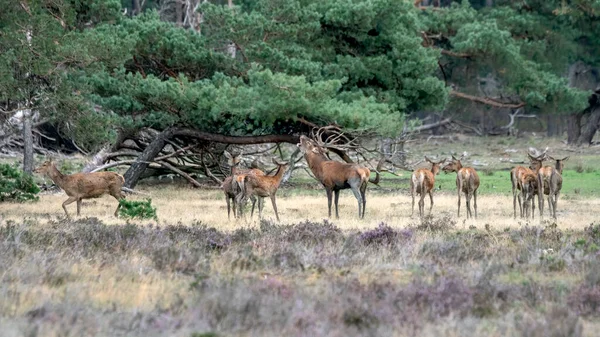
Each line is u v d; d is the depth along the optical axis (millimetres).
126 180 76125
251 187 48594
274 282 26609
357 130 74188
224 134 78875
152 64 83062
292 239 37531
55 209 56656
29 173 73125
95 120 60906
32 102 61188
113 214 53125
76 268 29344
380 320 22359
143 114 77938
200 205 60812
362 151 83500
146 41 78750
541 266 31391
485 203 63375
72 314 22312
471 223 47031
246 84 82750
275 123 80000
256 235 38781
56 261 30406
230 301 23328
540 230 40469
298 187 81438
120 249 34000
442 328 21766
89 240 36188
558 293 26406
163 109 76500
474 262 32094
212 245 35438
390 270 30453
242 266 30500
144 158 76875
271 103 71625
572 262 31688
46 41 57844
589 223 48094
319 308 23266
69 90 60031
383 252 33312
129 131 78375
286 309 22891
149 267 30203
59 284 27297
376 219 50469
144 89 73812
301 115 75500
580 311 24172
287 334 21031
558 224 47344
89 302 24250
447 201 64750
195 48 80125
